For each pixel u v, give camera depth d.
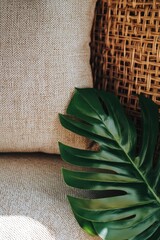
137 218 0.63
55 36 0.70
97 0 0.77
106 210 0.62
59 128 0.73
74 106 0.70
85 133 0.68
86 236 0.61
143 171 0.66
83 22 0.73
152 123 0.68
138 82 0.74
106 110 0.71
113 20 0.76
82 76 0.74
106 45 0.78
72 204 0.61
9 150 0.75
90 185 0.64
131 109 0.76
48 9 0.70
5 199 0.63
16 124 0.71
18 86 0.70
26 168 0.73
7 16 0.69
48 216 0.61
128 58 0.74
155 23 0.70
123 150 0.67
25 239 0.57
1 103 0.70
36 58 0.70
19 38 0.69
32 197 0.64
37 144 0.74
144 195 0.64
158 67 0.71
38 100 0.71
